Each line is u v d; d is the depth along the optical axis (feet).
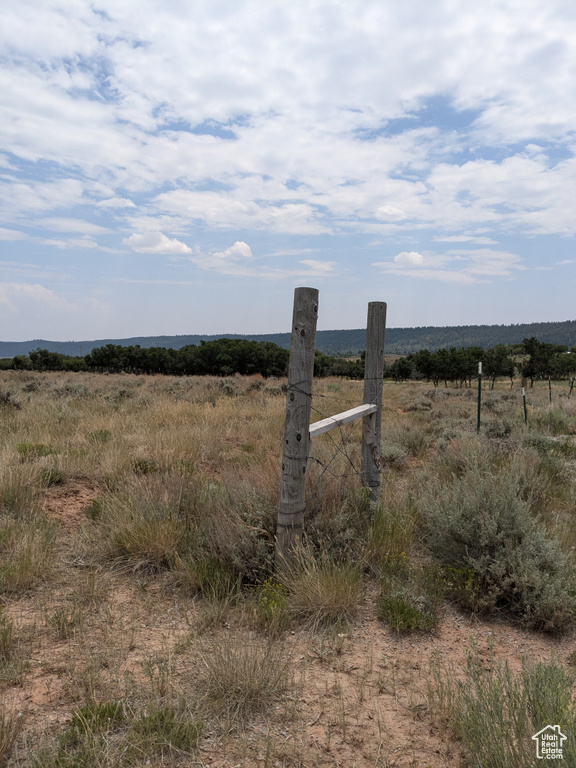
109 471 22.79
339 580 12.89
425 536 17.67
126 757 7.50
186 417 38.37
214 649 9.95
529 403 71.36
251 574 13.94
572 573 14.24
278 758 7.77
